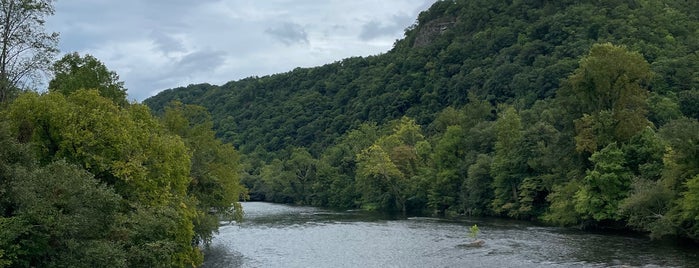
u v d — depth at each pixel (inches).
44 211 861.2
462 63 7687.0
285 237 2709.2
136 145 1370.6
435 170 4325.8
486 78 6619.1
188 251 1600.6
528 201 3265.3
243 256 2124.8
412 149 4940.9
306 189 6028.5
